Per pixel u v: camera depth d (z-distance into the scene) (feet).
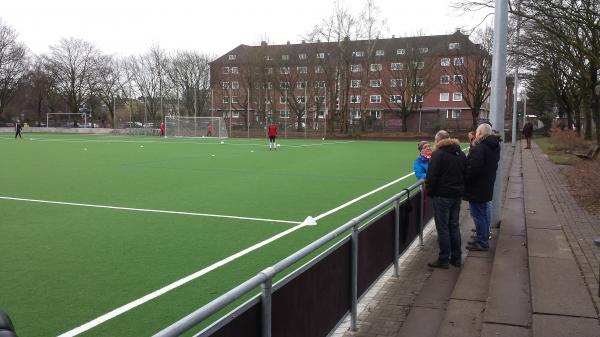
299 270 11.49
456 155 21.29
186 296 17.81
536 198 37.99
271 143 111.55
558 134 111.65
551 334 13.16
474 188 23.24
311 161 78.07
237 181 51.90
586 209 32.58
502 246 23.54
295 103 226.17
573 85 123.54
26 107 273.54
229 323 8.55
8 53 229.66
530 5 55.42
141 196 41.27
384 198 41.16
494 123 27.66
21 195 41.45
